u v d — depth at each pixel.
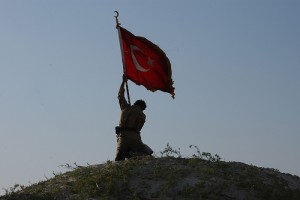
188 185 15.16
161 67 18.75
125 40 18.67
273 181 16.00
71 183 15.98
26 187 16.64
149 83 18.66
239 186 15.35
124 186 15.27
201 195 14.87
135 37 18.66
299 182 16.77
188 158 16.81
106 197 14.95
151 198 14.87
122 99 17.94
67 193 15.52
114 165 16.55
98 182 15.62
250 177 15.91
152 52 18.69
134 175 15.74
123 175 15.69
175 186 15.16
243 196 15.02
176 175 15.59
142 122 17.66
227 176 15.71
